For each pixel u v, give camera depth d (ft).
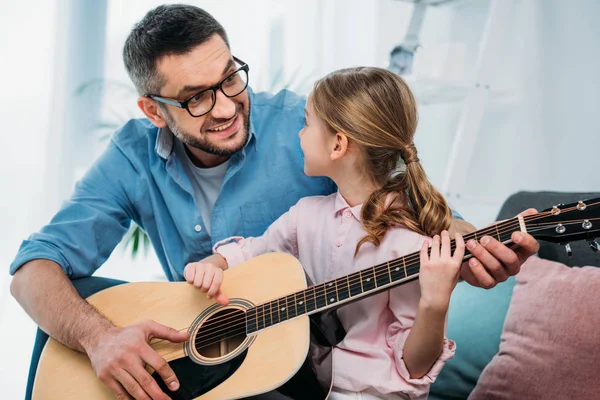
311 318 4.14
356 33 9.73
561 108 8.49
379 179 4.66
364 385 4.16
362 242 4.44
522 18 8.79
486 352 5.46
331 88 4.66
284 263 4.56
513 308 5.36
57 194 8.87
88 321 4.52
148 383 4.11
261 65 9.47
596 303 4.88
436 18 9.39
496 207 9.09
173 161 5.70
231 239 5.65
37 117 8.81
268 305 4.26
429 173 9.81
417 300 4.28
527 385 4.87
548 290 5.20
